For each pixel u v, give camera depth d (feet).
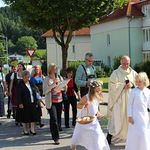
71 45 264.31
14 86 52.26
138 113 31.55
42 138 43.29
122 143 38.50
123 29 198.29
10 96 54.34
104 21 216.13
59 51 261.85
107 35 216.95
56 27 123.95
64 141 41.27
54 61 262.47
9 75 59.93
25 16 118.21
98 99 33.01
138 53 194.29
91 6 115.96
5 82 57.57
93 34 236.02
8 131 48.62
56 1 112.78
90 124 32.42
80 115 33.09
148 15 187.93
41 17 116.37
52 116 39.93
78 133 32.78
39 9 113.70
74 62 164.96
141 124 31.45
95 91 32.78
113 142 38.78
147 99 31.81
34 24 123.24
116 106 38.01
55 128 39.83
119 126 37.93
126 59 38.06
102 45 224.12
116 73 38.14
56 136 39.83
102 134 32.55
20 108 44.98
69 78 48.83
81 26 122.72
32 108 44.93
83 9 115.55
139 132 31.37
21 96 44.86
